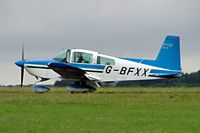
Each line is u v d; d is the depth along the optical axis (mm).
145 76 87125
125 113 49156
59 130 37156
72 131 36656
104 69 85438
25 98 66312
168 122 42031
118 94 74812
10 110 51719
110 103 60375
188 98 66625
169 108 54875
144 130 37281
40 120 43188
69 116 46500
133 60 87250
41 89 84500
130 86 118688
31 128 38156
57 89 97375
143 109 53625
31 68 87188
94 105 57969
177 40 88625
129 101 62906
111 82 86875
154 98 66875
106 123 41375
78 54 84938
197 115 47469
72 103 60219
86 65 85000
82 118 44812
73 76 85375
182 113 49156
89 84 86312
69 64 85062
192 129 37656
